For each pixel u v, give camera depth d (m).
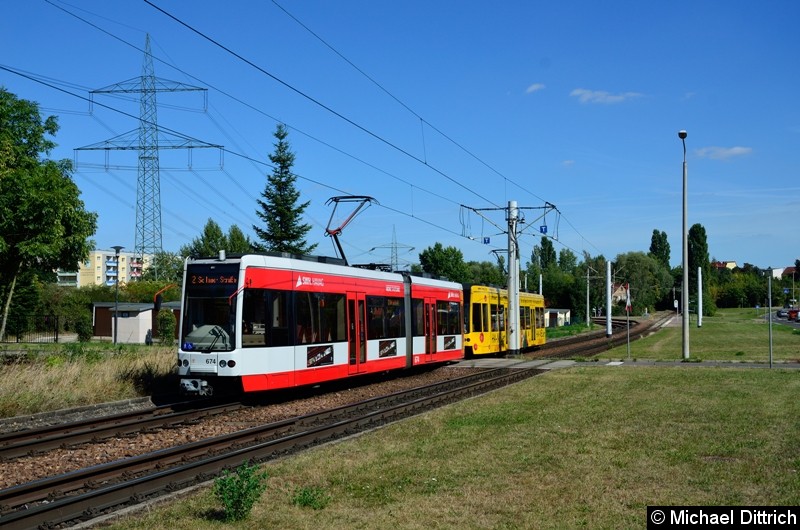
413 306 27.03
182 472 9.88
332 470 9.97
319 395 21.45
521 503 8.21
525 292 43.66
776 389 18.89
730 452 10.72
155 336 54.56
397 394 20.48
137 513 8.09
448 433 12.83
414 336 26.91
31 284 50.38
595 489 8.74
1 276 29.72
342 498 8.56
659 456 10.50
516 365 31.23
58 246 27.89
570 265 153.50
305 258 20.52
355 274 22.78
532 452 10.92
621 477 9.30
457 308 31.58
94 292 70.00
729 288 159.75
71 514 8.07
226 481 8.00
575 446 11.31
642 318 113.00
